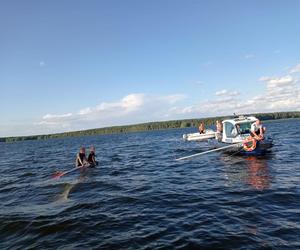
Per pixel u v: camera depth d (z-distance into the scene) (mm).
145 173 17250
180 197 11125
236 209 9250
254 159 18875
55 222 9078
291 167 15344
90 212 9867
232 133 22141
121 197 11555
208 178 14367
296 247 6555
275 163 16828
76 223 8875
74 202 11203
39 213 10094
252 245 6781
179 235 7598
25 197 12773
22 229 8727
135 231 8055
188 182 13820
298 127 56125
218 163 18688
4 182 17516
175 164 20141
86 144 61312
